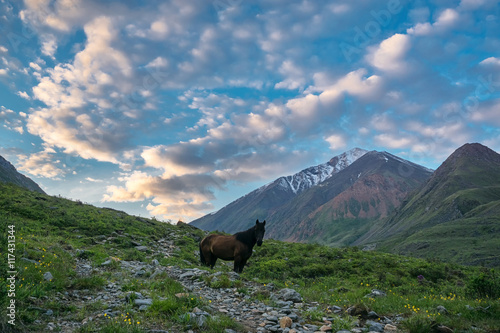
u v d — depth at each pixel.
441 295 12.27
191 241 24.94
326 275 17.45
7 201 21.45
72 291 8.36
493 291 10.94
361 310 8.10
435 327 6.87
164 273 11.81
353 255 22.61
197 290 10.22
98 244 17.91
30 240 12.97
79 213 23.69
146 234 23.78
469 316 7.79
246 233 14.45
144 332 5.87
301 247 25.30
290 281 15.22
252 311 8.19
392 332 6.78
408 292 13.54
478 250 138.12
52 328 5.89
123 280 10.33
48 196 28.14
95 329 5.93
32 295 7.14
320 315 7.84
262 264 18.45
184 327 6.32
